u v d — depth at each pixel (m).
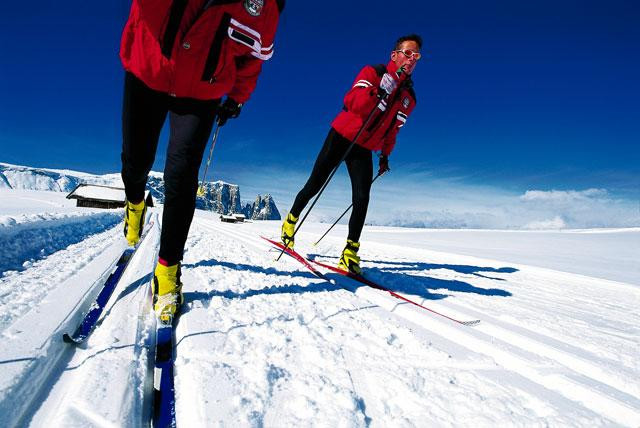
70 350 1.29
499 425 1.06
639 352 1.79
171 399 1.00
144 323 1.59
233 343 1.42
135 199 2.45
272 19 1.79
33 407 0.96
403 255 6.79
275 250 4.58
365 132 3.43
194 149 1.77
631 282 5.47
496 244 13.09
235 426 0.93
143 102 1.80
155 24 1.56
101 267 2.49
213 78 1.73
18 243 2.94
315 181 3.82
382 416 1.06
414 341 1.66
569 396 1.32
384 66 3.52
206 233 6.59
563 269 6.60
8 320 1.38
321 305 2.12
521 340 1.82
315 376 1.25
